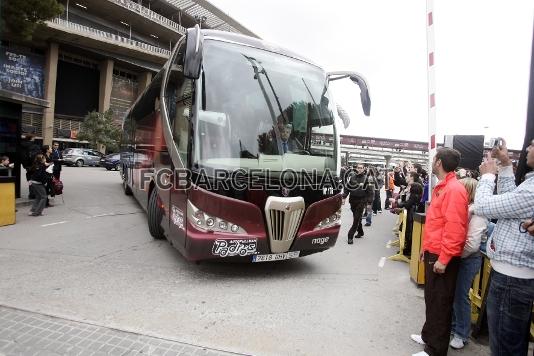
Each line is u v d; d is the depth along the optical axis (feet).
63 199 38.50
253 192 15.64
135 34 182.39
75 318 11.95
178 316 12.67
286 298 14.87
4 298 13.30
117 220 29.35
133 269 17.40
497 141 9.98
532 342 12.05
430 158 17.83
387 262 21.44
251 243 15.69
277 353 10.59
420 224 17.21
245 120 16.20
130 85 180.14
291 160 16.67
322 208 17.38
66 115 156.76
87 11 158.10
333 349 11.05
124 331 11.28
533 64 11.60
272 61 18.13
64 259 18.42
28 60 136.46
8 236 22.82
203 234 15.19
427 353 10.73
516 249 8.08
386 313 13.92
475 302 13.35
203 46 16.61
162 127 20.13
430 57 18.04
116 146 134.10
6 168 30.45
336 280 17.52
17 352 9.86
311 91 18.51
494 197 8.33
